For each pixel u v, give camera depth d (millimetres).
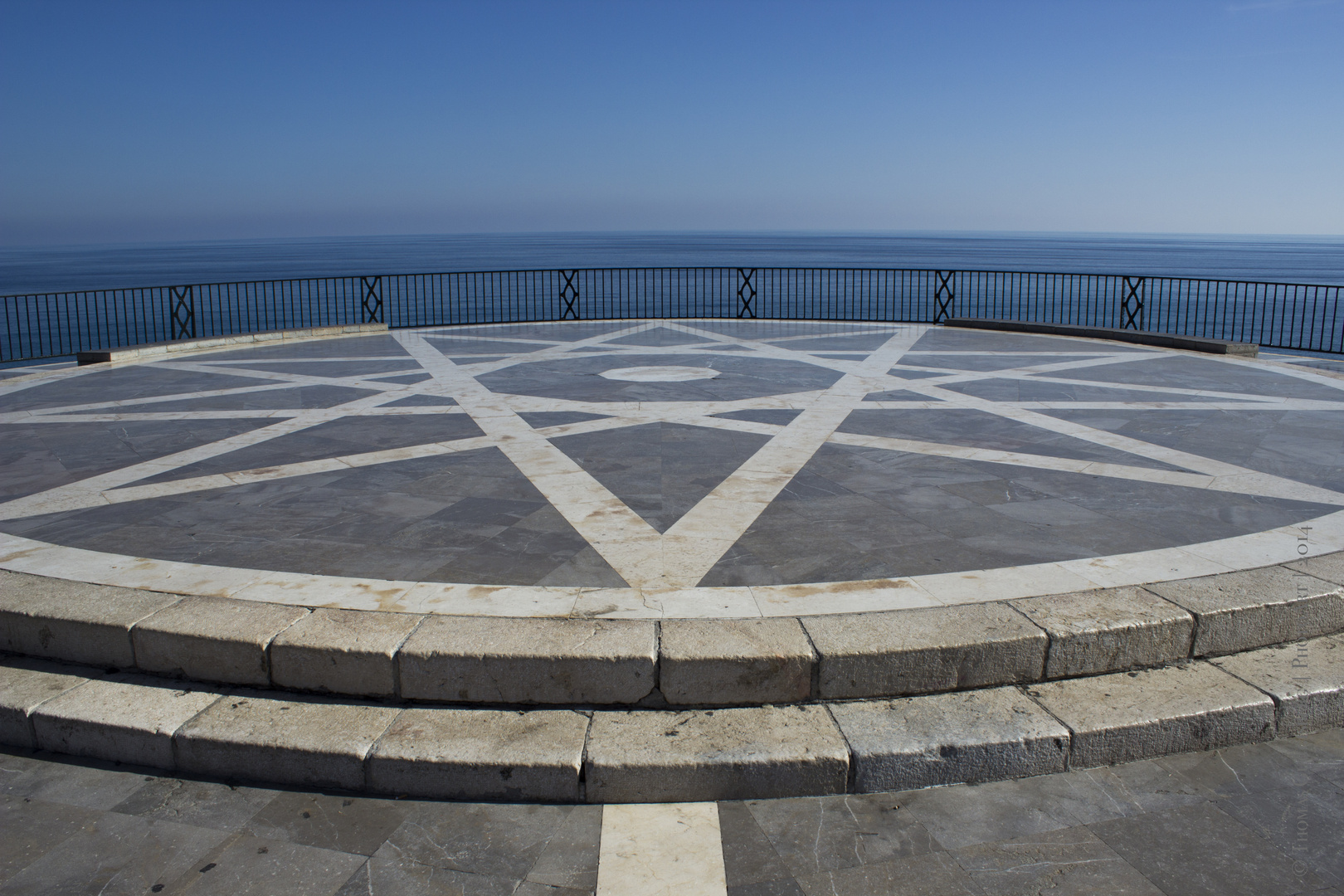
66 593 3789
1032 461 6469
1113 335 14188
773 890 2498
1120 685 3367
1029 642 3344
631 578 4145
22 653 3670
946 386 9898
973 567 4273
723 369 11273
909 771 2973
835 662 3229
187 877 2564
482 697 3256
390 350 13578
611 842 2727
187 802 2936
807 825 2807
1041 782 3029
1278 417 8031
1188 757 3182
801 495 5605
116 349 12281
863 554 4473
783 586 4027
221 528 4977
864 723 3111
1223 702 3238
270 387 10133
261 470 6316
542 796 2936
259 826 2811
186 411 8609
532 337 15391
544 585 4062
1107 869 2588
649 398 9195
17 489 5816
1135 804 2908
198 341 13562
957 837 2744
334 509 5336
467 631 3393
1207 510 5207
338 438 7383
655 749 2963
